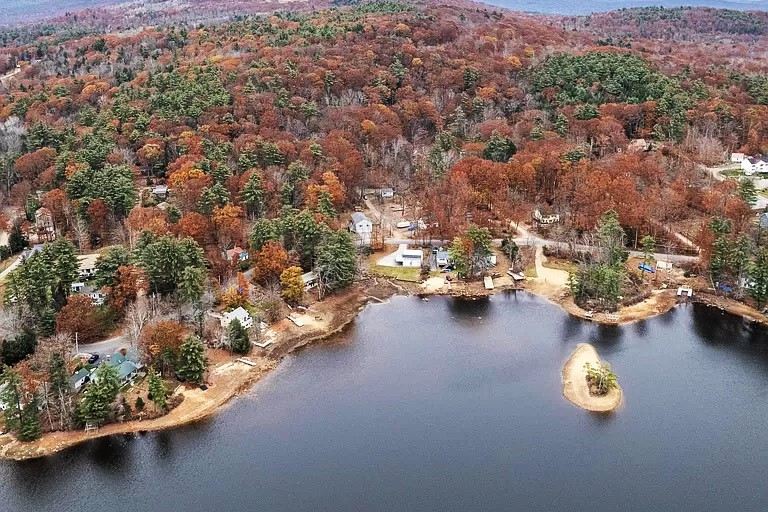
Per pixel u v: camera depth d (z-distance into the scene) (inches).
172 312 5713.6
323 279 6501.0
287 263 6422.2
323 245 6574.8
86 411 4596.5
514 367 5374.0
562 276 6899.6
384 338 5866.1
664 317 6151.6
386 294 6658.5
